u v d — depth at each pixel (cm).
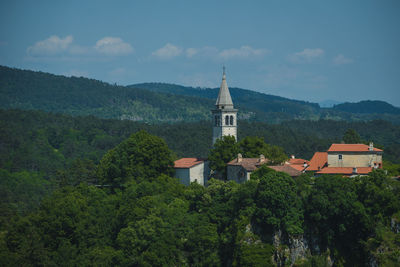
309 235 18562
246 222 18300
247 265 17650
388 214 18325
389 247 17688
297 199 18588
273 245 18138
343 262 18462
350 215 18238
